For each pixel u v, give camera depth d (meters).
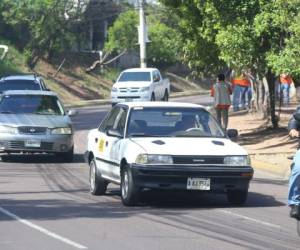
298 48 37.53
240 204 26.39
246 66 43.69
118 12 127.00
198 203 26.95
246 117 65.19
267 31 40.69
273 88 50.75
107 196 28.39
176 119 27.03
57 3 109.38
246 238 20.55
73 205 25.92
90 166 29.39
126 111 27.42
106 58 124.12
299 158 19.52
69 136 39.31
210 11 42.94
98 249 18.81
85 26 121.50
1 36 110.50
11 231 21.09
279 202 27.44
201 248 19.06
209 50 48.47
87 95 109.69
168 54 130.25
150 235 20.72
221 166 24.91
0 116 39.41
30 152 39.00
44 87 57.94
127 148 25.45
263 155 40.84
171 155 24.73
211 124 27.19
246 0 41.69
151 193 29.17
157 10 126.19
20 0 107.25
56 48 113.19
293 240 20.39
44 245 19.25
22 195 28.30
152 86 76.12
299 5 38.09
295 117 20.72
